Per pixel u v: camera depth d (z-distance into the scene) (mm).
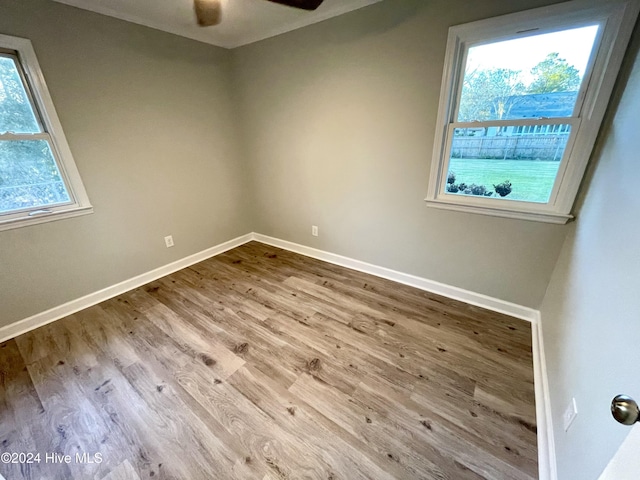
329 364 1800
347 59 2350
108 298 2576
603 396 835
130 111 2443
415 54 2033
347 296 2545
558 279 1820
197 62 2820
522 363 1786
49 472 1253
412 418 1453
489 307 2334
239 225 3725
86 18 2074
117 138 2410
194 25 2494
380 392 1603
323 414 1482
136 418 1479
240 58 3012
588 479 808
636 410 488
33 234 2105
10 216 2008
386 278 2848
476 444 1330
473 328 2104
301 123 2854
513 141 1928
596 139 1625
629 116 1276
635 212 917
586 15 1493
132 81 2404
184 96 2789
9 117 1919
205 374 1738
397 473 1224
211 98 3025
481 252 2240
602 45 1506
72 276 2354
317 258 3338
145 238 2783
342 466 1252
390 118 2307
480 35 1790
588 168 1689
